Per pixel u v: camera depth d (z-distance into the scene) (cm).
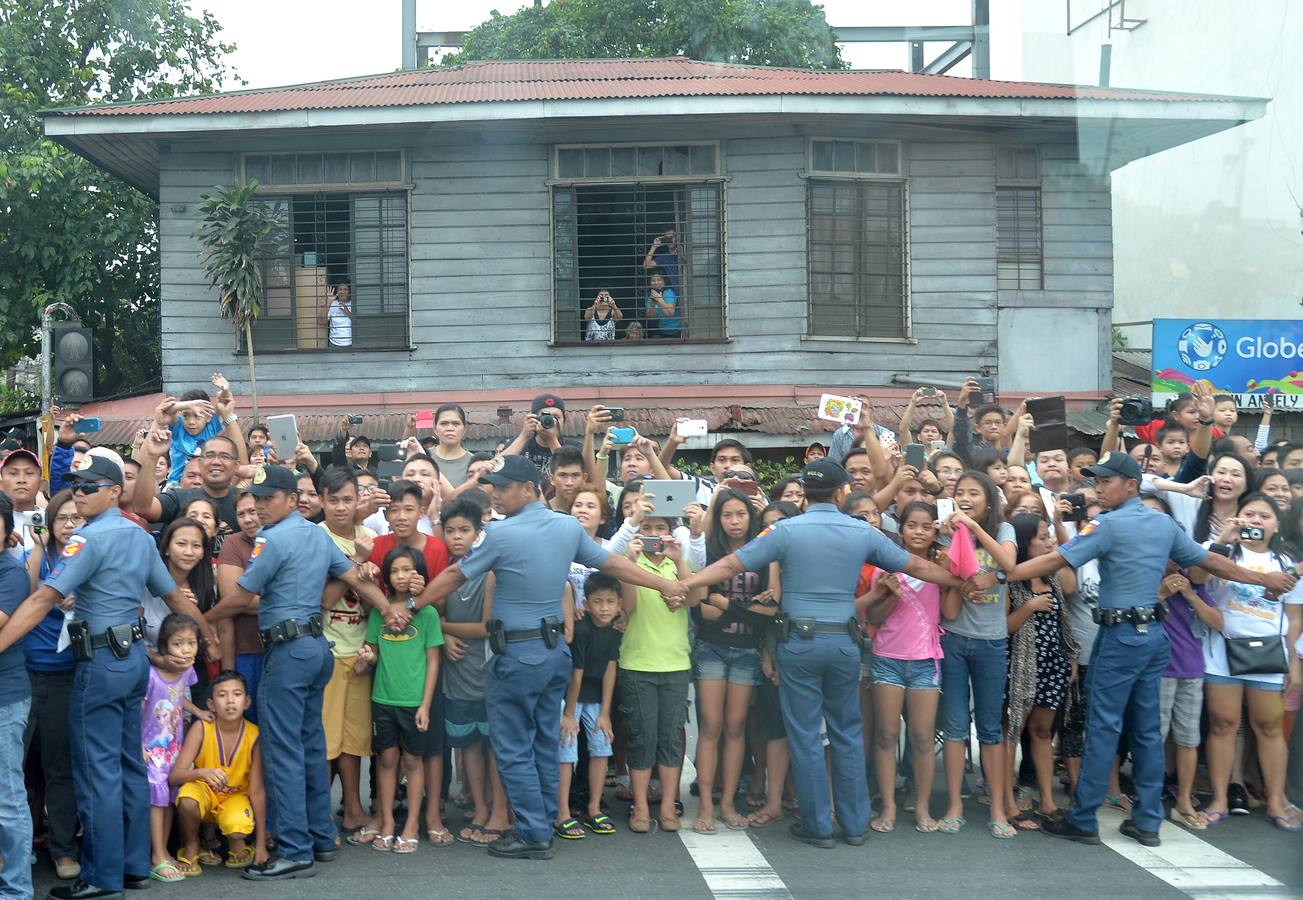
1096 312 1406
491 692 589
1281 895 532
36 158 1644
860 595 670
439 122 1318
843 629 602
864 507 653
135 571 539
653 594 634
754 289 1383
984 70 2095
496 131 1379
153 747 562
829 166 1388
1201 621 650
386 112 1307
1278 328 861
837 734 611
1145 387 1429
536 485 602
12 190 1672
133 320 1881
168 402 628
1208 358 915
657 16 2189
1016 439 786
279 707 561
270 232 1368
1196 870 567
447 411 816
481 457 721
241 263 1270
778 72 1603
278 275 1384
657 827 636
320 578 578
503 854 586
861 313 1394
